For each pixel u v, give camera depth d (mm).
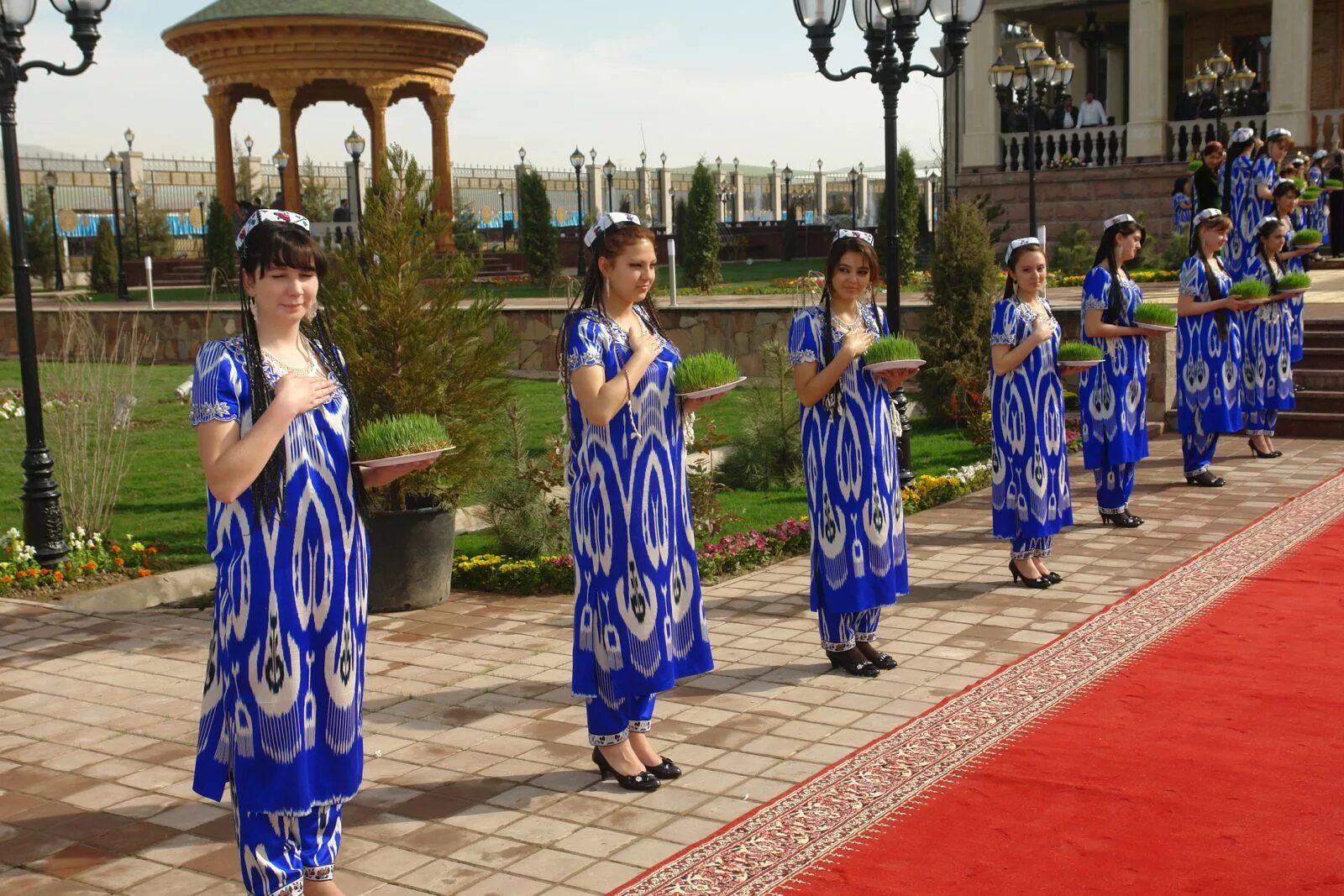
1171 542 8125
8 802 4746
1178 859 3844
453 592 7762
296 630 3494
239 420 3482
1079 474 10547
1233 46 28125
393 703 5727
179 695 5945
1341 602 6535
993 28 25625
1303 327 12945
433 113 34000
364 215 7309
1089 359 7145
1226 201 13711
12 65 8109
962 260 12961
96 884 4070
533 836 4289
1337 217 18922
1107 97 30453
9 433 14156
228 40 32000
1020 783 4465
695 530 8492
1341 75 26359
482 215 49781
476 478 7504
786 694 5641
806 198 55406
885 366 5633
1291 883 3664
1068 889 3691
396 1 32969
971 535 8711
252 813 3512
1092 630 6281
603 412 4484
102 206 47750
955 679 5730
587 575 4680
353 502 3666
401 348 7129
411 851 4207
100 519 9102
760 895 3754
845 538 5762
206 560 8703
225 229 32844
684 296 23547
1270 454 11000
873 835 4117
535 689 5879
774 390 10828
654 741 5117
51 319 21656
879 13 9289
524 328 18250
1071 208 25062
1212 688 5352
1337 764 4508
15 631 7039
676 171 55875
